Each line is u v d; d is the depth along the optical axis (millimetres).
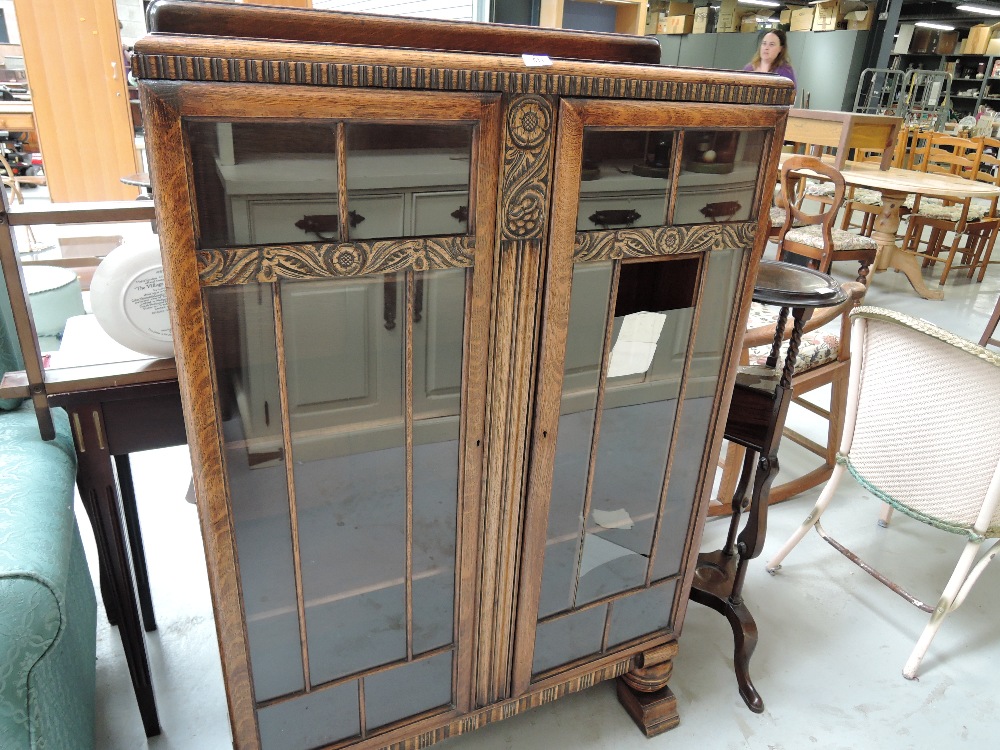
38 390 1023
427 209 827
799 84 8805
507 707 1275
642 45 1057
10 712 868
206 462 841
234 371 823
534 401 1012
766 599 1839
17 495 964
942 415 1519
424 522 1037
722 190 1011
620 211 945
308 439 905
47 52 4602
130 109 4879
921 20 9406
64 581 890
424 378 931
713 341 1140
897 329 1536
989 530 1511
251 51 681
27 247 3588
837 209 3184
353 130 752
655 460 1201
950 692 1565
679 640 1690
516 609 1181
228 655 980
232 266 754
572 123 849
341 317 847
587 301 990
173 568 1825
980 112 8398
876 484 1696
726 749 1400
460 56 775
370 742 1165
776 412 1334
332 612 1039
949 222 4469
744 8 10359
